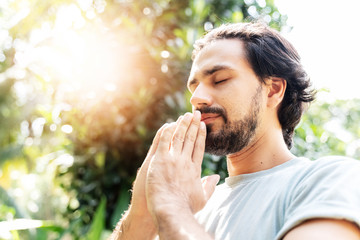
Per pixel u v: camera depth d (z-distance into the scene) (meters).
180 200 0.70
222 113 0.82
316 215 0.55
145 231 0.86
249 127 0.83
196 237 0.60
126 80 2.23
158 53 2.20
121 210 2.14
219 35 0.91
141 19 2.38
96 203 2.34
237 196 0.80
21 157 4.92
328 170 0.64
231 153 0.85
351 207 0.55
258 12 2.77
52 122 2.53
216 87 0.85
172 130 0.81
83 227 2.36
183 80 2.21
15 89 4.56
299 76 0.94
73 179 2.44
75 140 2.38
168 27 2.42
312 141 2.57
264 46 0.88
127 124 2.22
